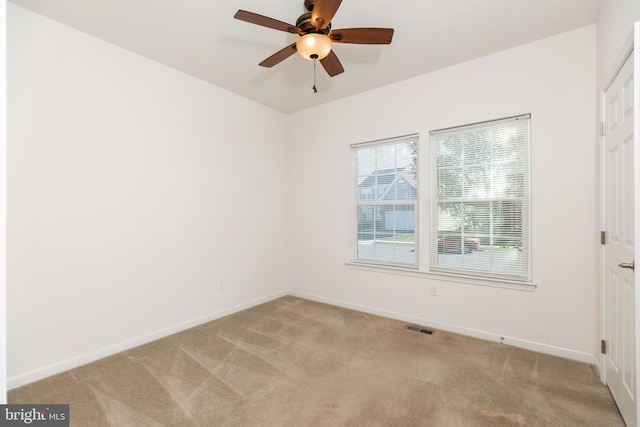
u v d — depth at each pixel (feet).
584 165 7.96
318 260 13.58
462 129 9.96
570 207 8.15
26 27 7.20
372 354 8.48
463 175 10.01
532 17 7.56
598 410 6.03
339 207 12.89
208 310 11.23
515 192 9.09
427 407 6.18
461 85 9.83
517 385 6.91
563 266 8.25
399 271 11.18
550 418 5.82
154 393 6.68
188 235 10.63
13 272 7.01
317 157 13.60
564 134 8.22
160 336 9.71
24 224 7.16
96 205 8.37
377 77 10.83
